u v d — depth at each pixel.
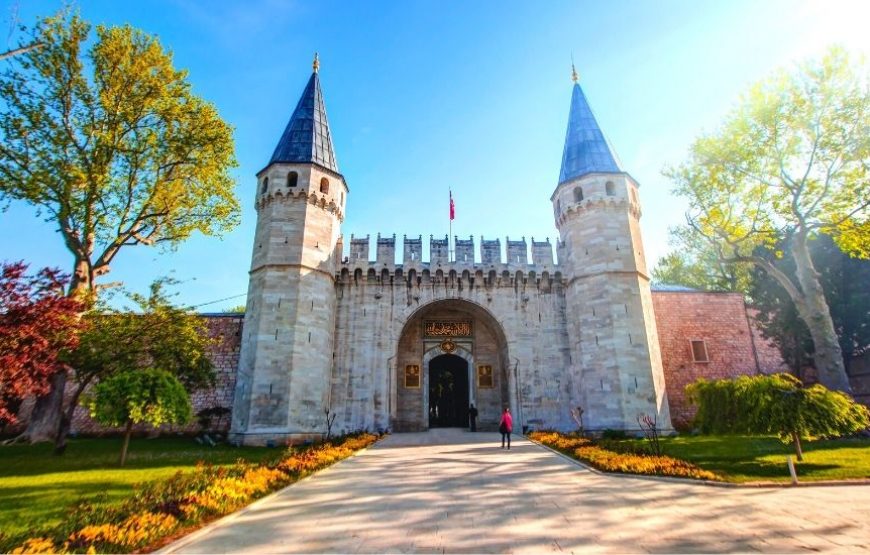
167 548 6.93
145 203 23.22
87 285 21.95
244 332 27.25
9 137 20.86
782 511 8.62
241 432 24.22
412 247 31.72
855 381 31.25
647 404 25.66
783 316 30.86
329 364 27.86
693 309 32.75
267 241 27.72
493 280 31.44
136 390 16.31
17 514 9.05
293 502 10.03
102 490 11.53
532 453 18.34
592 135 32.84
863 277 29.23
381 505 9.65
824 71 23.33
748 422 15.48
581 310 28.88
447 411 35.94
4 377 13.14
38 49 21.33
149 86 23.41
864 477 11.64
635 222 30.30
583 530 7.62
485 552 6.62
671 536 7.21
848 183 23.17
